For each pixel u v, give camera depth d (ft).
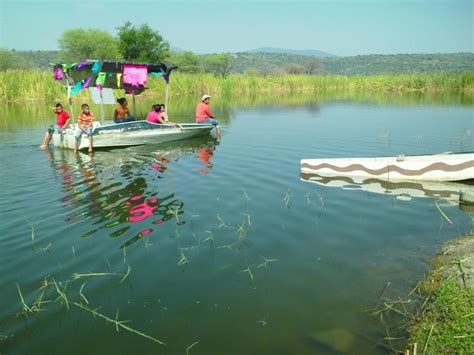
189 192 26.53
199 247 18.62
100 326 13.19
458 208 23.32
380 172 29.58
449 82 137.59
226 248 18.51
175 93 124.26
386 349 12.08
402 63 586.04
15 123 60.59
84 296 14.80
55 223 21.39
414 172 28.71
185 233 20.12
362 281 15.69
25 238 19.61
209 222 21.45
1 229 20.63
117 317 13.57
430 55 629.51
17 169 32.76
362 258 17.49
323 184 28.17
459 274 15.57
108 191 26.76
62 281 15.81
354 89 155.74
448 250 17.93
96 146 40.93
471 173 27.84
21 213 22.81
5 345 12.33
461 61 564.30
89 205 24.12
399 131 49.70
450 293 14.33
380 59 633.61
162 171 32.04
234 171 31.83
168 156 37.83
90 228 20.75
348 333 12.76
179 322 13.33
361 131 50.62
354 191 26.55
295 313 13.76
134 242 19.13
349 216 22.24
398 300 14.43
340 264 16.99
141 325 13.19
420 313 13.65
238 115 71.05
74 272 16.49
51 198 25.38
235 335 12.71
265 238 19.51
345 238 19.47
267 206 23.80
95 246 18.70
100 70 41.04
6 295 14.94
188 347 12.19
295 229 20.54
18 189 27.20
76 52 204.44
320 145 42.09
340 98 111.96
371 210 23.12
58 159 36.70
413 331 12.81
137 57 155.43
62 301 14.53
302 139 45.78
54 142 42.70
